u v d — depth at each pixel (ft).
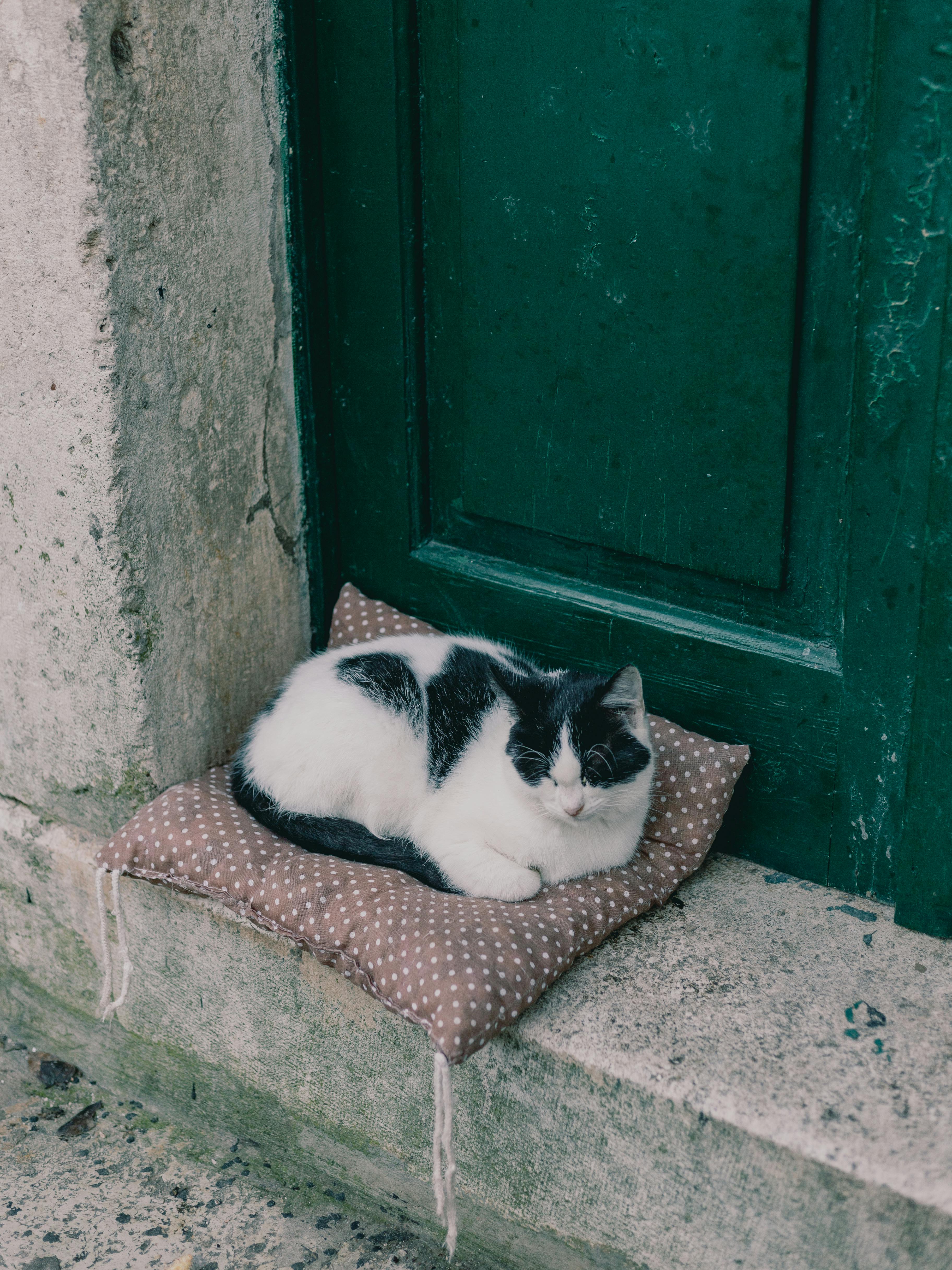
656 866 7.21
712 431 6.90
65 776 8.18
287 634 8.73
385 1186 7.27
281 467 8.29
